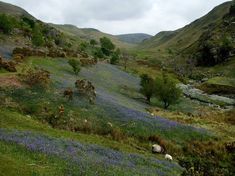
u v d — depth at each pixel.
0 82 46.59
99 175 21.73
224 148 44.59
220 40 181.00
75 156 25.50
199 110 77.38
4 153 22.59
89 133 40.81
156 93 73.06
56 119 41.09
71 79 66.12
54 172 20.72
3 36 100.75
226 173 20.02
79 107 46.03
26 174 19.55
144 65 162.25
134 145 40.50
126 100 66.25
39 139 28.34
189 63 186.12
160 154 40.03
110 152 31.09
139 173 25.62
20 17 173.75
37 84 49.28
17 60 67.81
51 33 148.38
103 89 70.12
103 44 170.38
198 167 20.27
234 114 73.94
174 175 28.86
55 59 87.25
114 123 44.69
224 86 109.69
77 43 178.38
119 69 116.00
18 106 41.56
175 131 47.12
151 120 48.72
